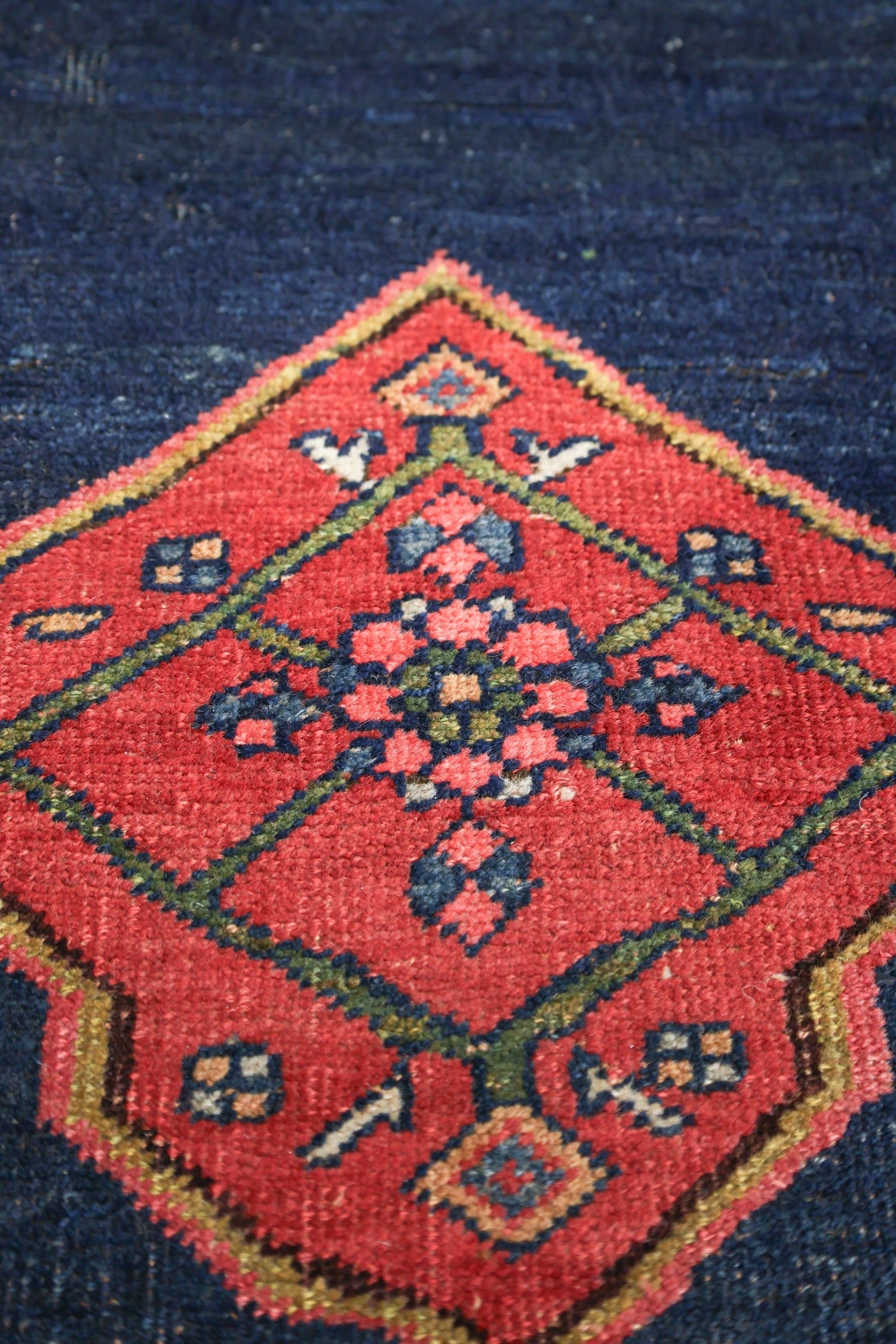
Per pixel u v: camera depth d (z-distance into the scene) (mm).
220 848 914
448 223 1198
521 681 979
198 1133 823
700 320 1153
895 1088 851
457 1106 835
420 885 903
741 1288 790
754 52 1317
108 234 1176
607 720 965
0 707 960
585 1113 835
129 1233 794
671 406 1111
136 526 1042
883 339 1149
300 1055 848
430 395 1109
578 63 1301
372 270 1172
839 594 1027
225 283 1157
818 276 1179
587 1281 788
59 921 886
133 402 1099
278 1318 773
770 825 932
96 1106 829
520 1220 803
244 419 1095
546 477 1071
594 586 1022
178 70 1276
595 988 875
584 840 922
